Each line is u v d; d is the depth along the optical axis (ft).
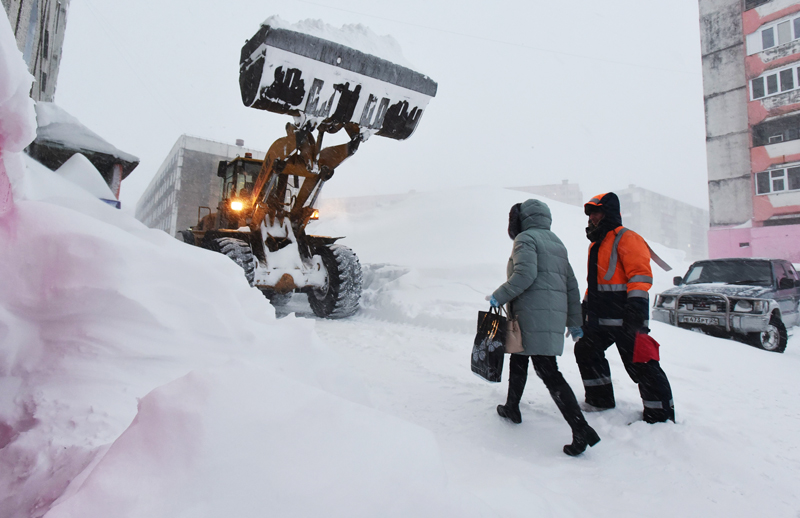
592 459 5.77
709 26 60.13
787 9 52.42
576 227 41.68
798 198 51.16
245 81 12.46
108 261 3.89
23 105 2.93
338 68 12.64
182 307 4.35
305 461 2.09
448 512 2.02
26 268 3.70
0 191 3.46
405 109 14.15
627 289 6.95
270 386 2.43
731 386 9.80
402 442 2.33
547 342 6.24
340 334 14.92
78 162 8.29
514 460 5.57
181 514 1.85
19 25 17.37
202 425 2.15
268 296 20.31
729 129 57.98
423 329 16.90
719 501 4.71
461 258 33.35
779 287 17.92
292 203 19.36
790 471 5.46
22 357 3.61
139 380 3.70
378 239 44.32
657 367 6.79
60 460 2.86
